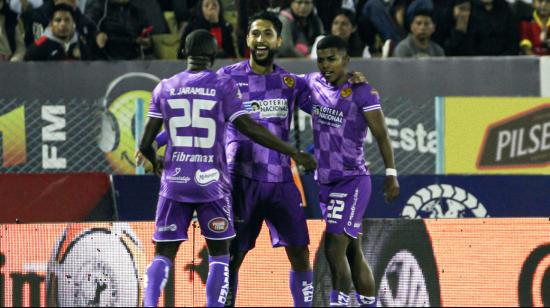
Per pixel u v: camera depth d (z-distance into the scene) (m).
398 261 26.20
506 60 30.81
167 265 21.22
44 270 26.19
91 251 26.22
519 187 29.22
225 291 21.17
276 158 22.47
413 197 29.11
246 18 34.03
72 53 33.06
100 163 30.44
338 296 22.20
